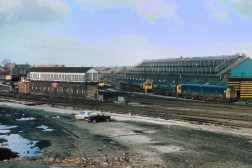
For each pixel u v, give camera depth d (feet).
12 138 96.73
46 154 76.64
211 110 159.94
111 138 95.35
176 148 81.41
